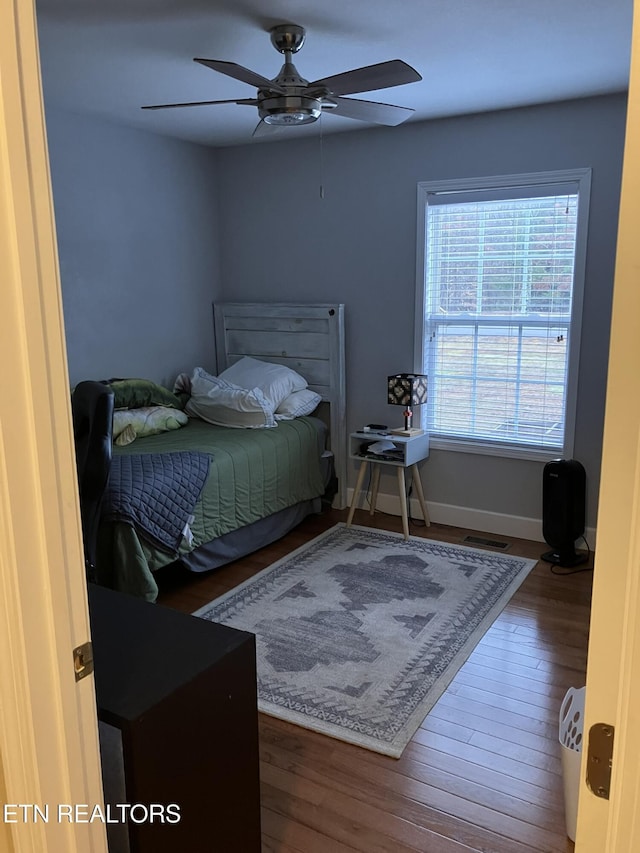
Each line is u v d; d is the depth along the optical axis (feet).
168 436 13.41
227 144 15.65
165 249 15.20
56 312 2.94
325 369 15.29
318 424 14.93
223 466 11.85
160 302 15.24
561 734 6.27
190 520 10.97
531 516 13.61
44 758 3.16
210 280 16.56
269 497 13.05
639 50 1.85
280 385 14.76
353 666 9.11
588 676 2.24
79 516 3.20
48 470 2.96
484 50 9.31
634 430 2.01
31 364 2.84
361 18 8.16
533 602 10.91
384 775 7.15
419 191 13.67
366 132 14.05
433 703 8.33
